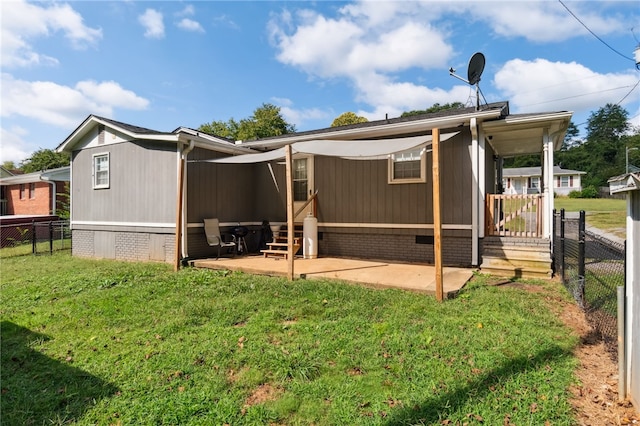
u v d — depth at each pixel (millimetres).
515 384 2658
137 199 8844
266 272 6855
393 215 8211
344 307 4598
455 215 7492
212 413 2412
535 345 3322
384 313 4359
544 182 7105
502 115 7477
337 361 3109
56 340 3779
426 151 7652
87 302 5074
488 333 3633
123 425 2303
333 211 8977
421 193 7895
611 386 2662
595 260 6711
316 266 7332
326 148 6883
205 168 8625
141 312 4648
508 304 4637
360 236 8680
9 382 2906
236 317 4375
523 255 6699
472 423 2236
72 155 10500
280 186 9781
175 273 7094
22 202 20922
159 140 8180
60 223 12453
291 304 4824
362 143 6848
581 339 3533
